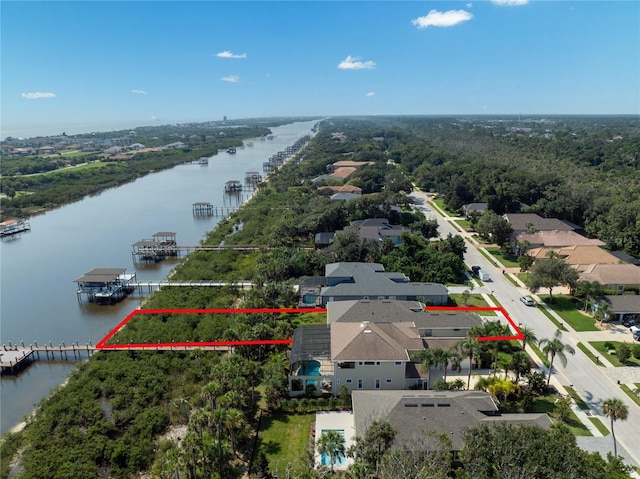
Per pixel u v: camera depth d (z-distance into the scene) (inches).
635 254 4200.3
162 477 1670.8
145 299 3649.1
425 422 1752.0
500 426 1562.5
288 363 2432.3
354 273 3353.8
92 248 5068.9
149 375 2411.4
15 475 1806.1
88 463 1809.8
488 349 2357.3
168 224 6097.4
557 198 5369.1
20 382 2549.2
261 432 1975.9
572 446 1390.3
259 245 4731.8
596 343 2659.9
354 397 1988.2
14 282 4065.0
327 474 1635.1
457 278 3710.6
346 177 7628.0
